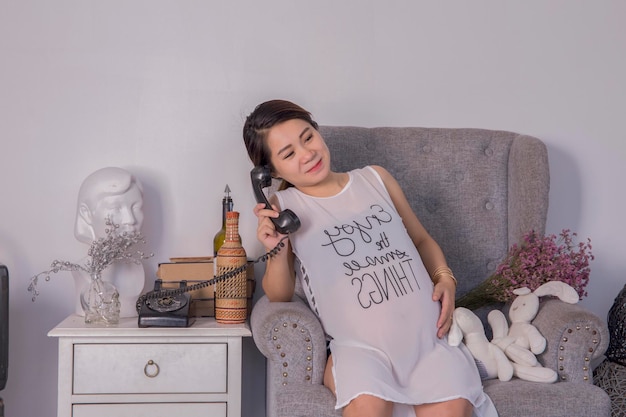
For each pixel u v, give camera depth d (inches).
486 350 84.0
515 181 104.0
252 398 111.5
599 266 117.6
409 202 105.9
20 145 108.2
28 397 108.4
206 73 111.0
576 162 117.4
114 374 90.3
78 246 109.1
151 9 110.1
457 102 115.7
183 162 110.6
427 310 83.2
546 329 84.0
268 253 86.4
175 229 110.4
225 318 94.7
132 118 109.7
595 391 77.2
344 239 85.6
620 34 118.2
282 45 112.5
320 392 76.9
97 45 109.3
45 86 108.5
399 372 78.1
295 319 80.1
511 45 116.6
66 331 89.5
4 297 96.9
